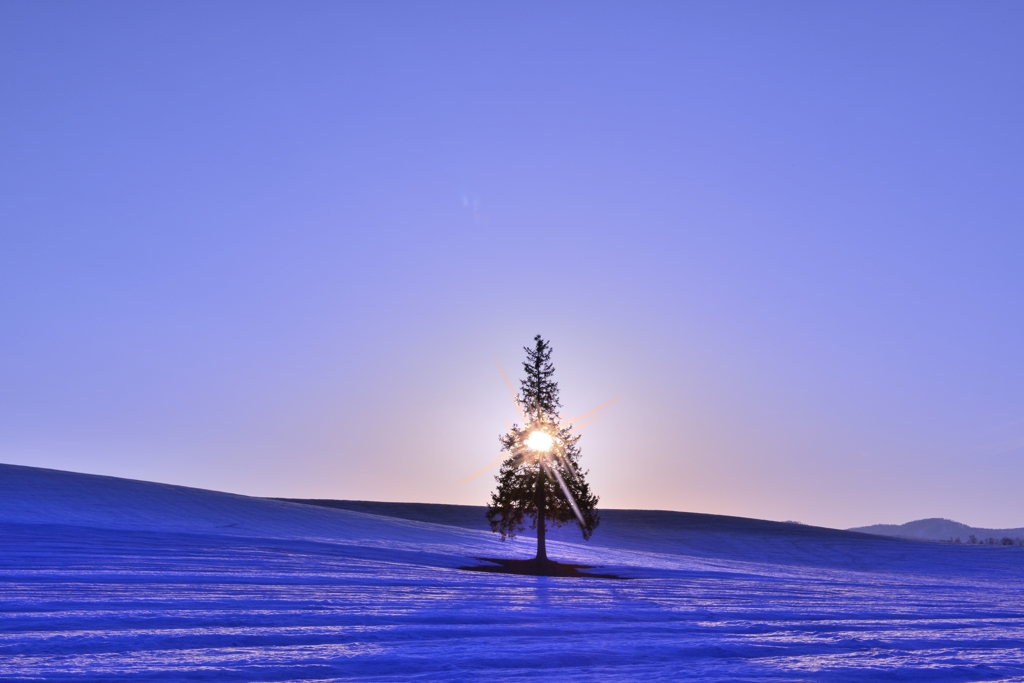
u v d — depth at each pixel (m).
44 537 42.62
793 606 25.97
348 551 47.31
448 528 84.69
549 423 49.44
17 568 27.48
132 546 40.09
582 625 18.77
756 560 82.94
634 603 24.91
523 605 22.94
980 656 15.50
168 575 27.34
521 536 85.31
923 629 20.34
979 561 86.19
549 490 48.84
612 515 122.19
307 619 17.69
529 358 50.38
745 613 22.72
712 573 49.28
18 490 68.50
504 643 15.41
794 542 105.19
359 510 123.00
